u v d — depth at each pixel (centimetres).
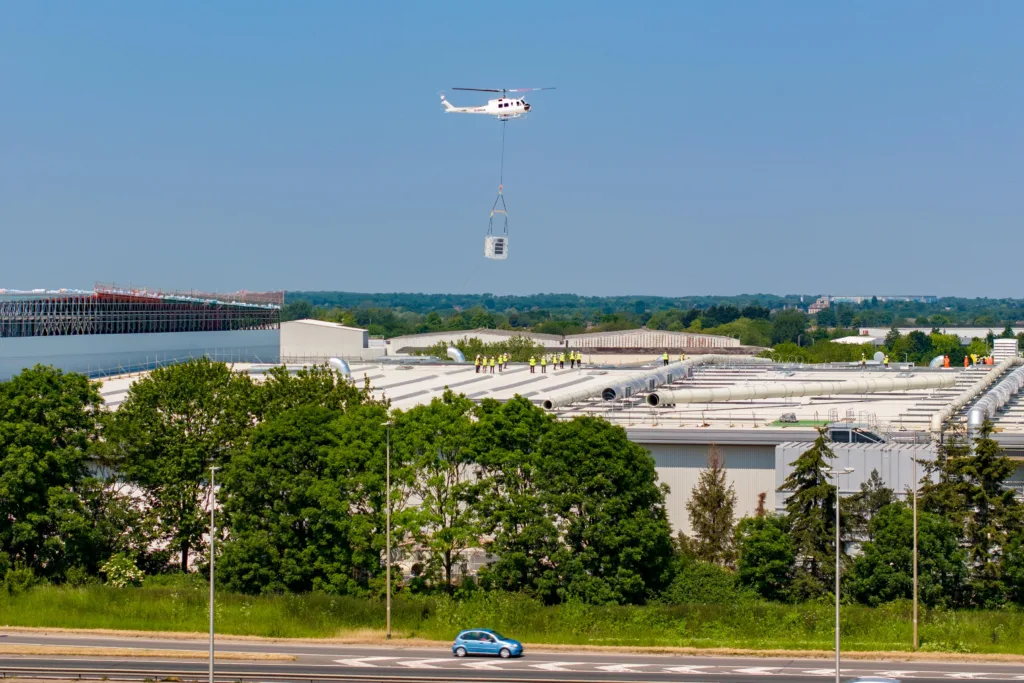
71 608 13138
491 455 13975
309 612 12975
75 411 14988
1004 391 19188
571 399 19138
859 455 14738
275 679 10619
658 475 15975
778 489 13975
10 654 11519
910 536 13175
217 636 12388
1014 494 13575
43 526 14462
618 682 10600
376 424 14288
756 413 18400
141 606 13200
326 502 13550
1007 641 12231
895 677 10881
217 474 15038
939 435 15675
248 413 15950
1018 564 13150
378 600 13250
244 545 13750
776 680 10712
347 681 10575
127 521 14850
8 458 14150
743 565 13750
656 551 13638
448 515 14288
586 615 12888
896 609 12950
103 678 10606
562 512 13538
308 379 16488
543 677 10781
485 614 12800
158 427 15325
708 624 12756
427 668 11125
